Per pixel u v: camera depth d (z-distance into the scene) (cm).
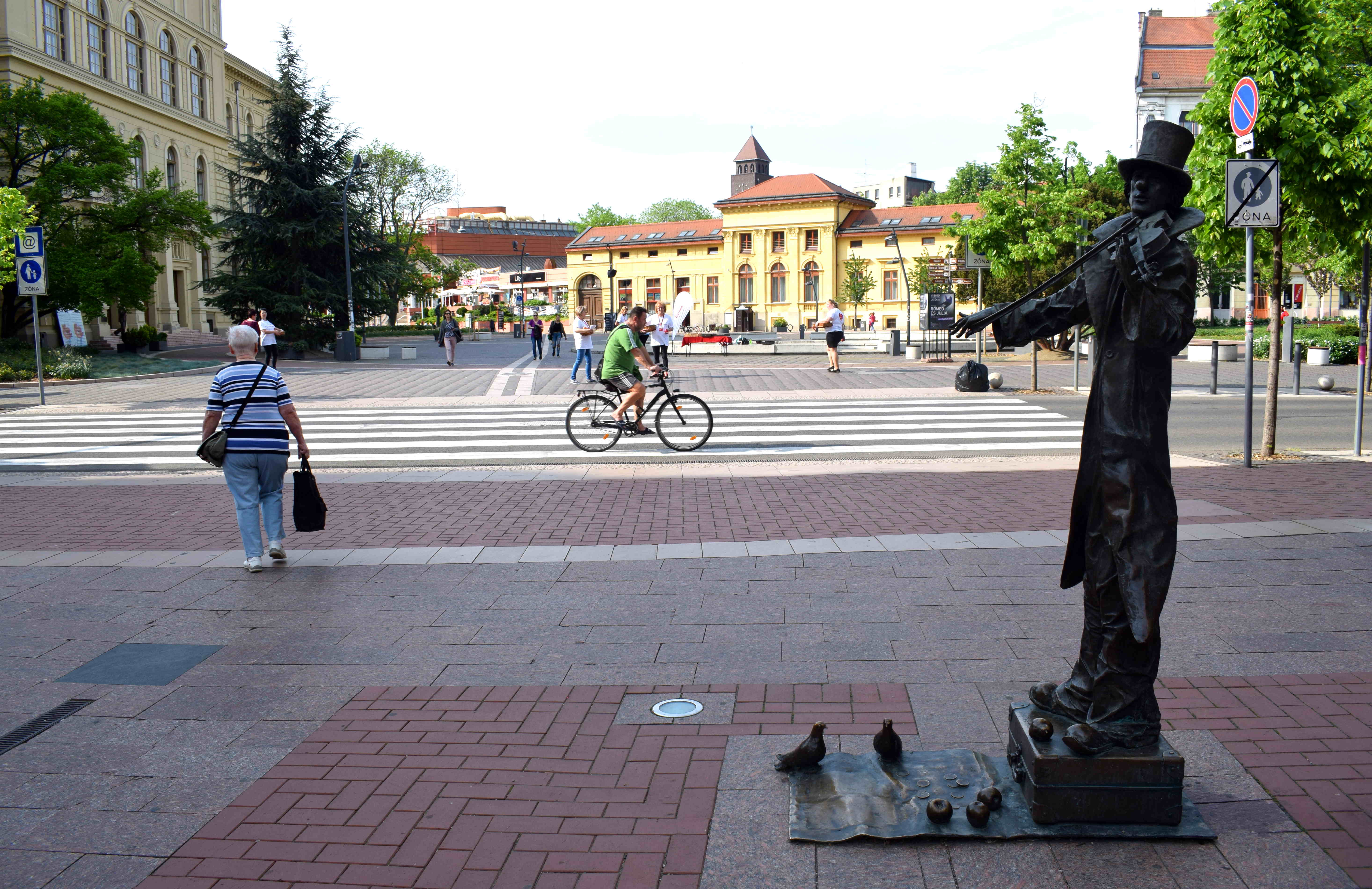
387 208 6812
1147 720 330
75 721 439
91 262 3180
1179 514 786
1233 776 356
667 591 619
